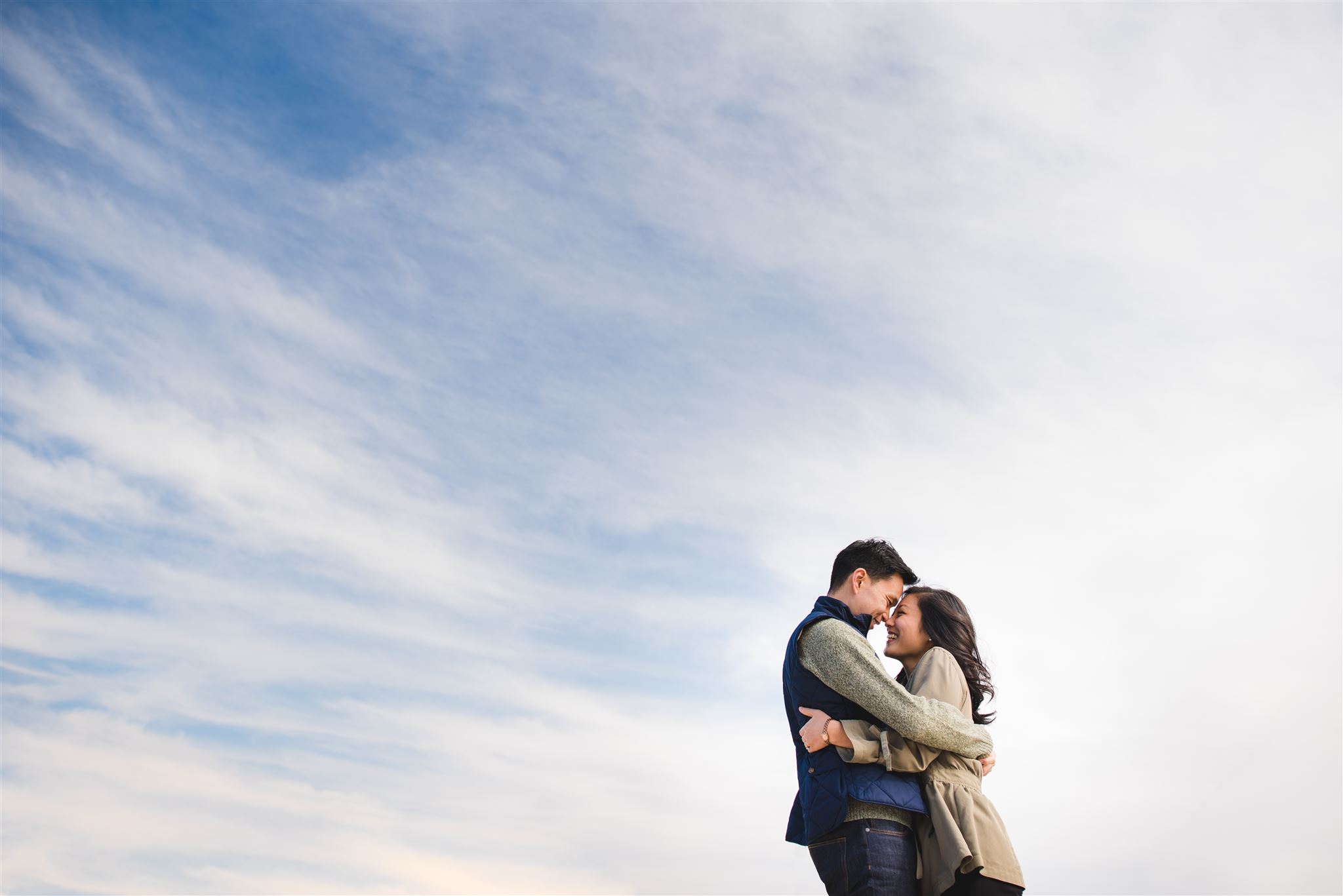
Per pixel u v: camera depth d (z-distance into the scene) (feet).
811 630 9.92
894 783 9.20
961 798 9.23
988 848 9.03
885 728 9.40
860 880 8.98
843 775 9.27
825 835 9.34
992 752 9.98
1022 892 9.09
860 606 10.69
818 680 9.80
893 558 10.99
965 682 10.13
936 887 8.96
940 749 9.25
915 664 11.00
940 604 10.89
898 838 9.08
